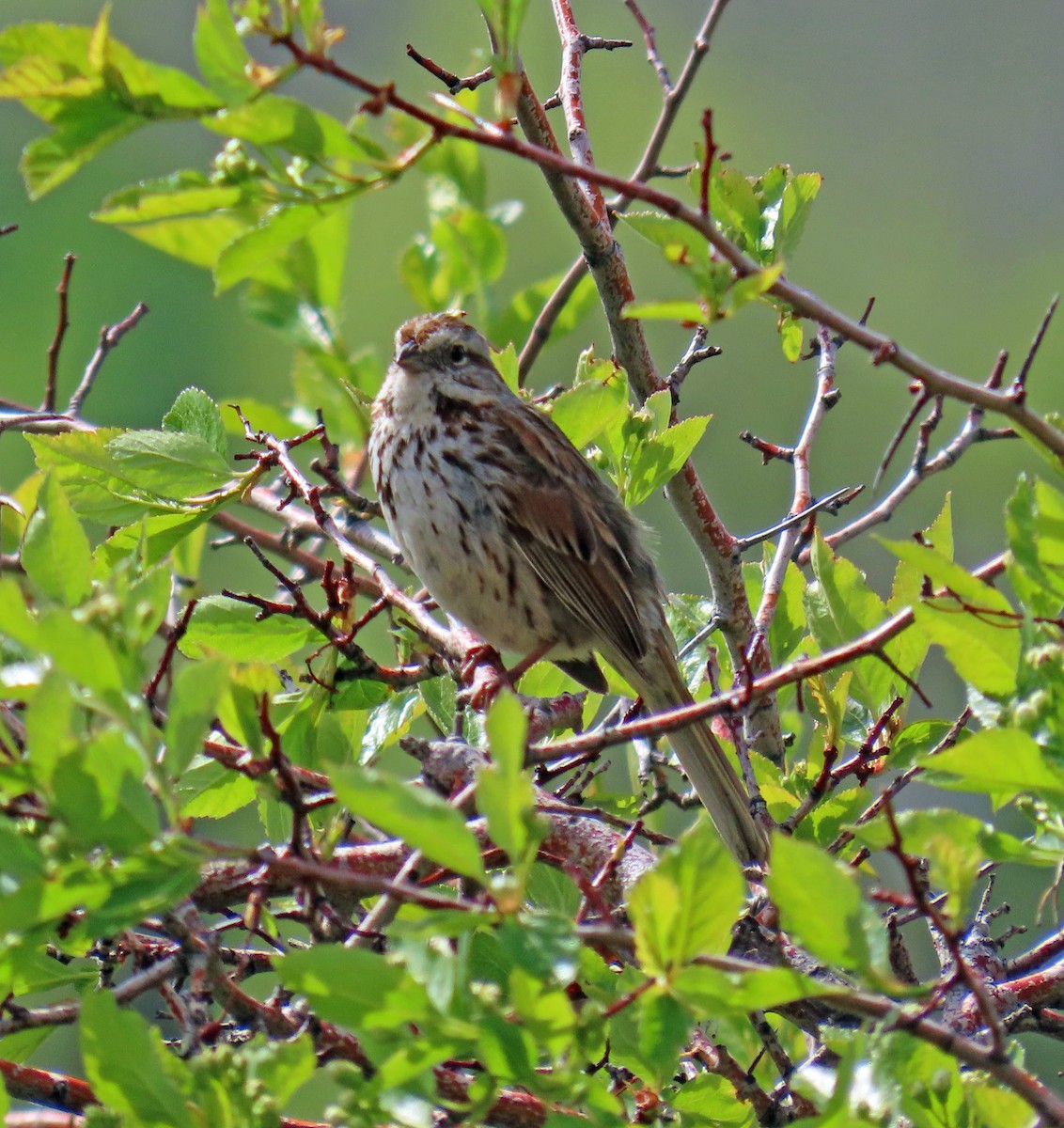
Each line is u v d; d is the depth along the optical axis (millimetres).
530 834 5117
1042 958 8867
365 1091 5293
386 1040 5465
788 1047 9102
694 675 10961
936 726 9250
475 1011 5363
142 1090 5457
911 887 5586
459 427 11227
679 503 10664
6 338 22828
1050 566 6227
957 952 5398
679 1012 5258
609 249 10266
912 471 11117
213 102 5324
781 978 5172
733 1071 7480
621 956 7457
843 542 11102
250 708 6398
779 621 10453
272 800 7945
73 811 5059
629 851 8445
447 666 9297
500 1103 6762
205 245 9633
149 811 5137
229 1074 5465
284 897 8930
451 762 7973
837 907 5172
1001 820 14750
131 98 5266
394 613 10484
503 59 5699
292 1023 6707
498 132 5762
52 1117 6445
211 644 9000
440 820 5016
